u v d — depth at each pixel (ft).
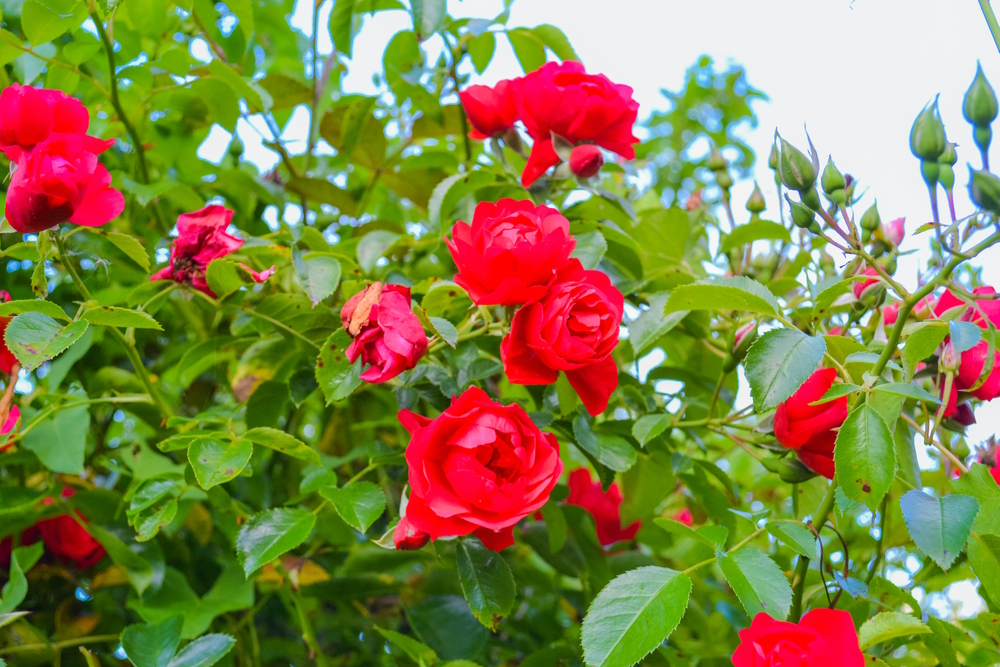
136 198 3.56
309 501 3.58
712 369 3.67
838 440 2.78
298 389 3.31
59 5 3.29
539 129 3.35
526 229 2.95
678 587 2.80
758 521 2.98
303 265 3.22
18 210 2.92
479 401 2.88
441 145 4.08
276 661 3.69
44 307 2.92
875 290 3.15
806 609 3.14
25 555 3.34
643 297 3.48
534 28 3.67
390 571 3.54
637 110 3.33
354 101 3.69
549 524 3.32
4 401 3.22
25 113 2.97
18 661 3.34
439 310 3.18
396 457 3.10
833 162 2.87
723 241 3.49
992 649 3.03
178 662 3.00
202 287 3.24
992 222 2.73
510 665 3.77
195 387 3.79
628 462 3.13
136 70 3.45
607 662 2.75
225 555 3.59
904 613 2.90
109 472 3.78
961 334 2.73
